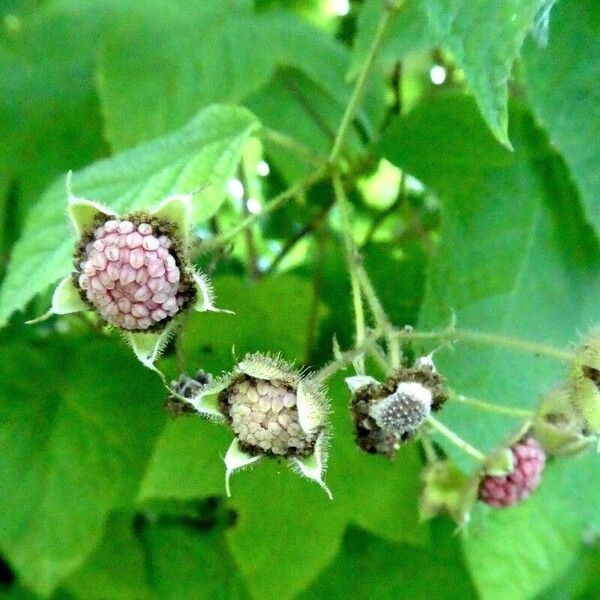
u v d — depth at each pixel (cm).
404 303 15
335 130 16
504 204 13
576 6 11
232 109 12
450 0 9
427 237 16
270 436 11
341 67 16
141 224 11
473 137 14
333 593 15
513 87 14
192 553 16
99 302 11
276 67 16
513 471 12
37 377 15
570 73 11
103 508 15
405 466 14
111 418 15
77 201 11
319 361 15
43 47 17
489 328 13
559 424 12
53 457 15
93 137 17
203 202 12
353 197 19
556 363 13
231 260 18
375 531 14
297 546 14
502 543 13
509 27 9
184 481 13
